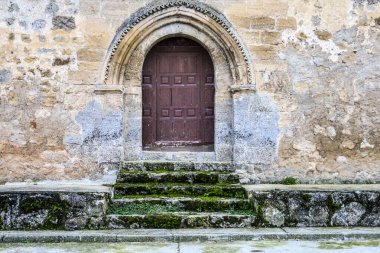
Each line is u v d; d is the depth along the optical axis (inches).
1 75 481.4
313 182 491.2
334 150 493.4
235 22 488.1
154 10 482.9
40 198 406.0
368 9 495.5
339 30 494.0
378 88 496.7
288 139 490.3
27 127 482.0
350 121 494.6
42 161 482.3
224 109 495.8
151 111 509.7
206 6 484.7
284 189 432.5
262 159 488.1
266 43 488.7
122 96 486.3
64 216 404.8
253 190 429.4
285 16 490.6
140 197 442.3
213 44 494.0
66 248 362.9
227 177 472.4
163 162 485.1
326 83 493.0
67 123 483.5
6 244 375.2
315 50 492.4
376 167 495.5
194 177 471.2
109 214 414.6
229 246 367.9
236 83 490.6
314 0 492.4
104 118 484.1
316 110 492.4
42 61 482.6
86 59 483.2
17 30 482.6
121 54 483.5
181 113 511.8
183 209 432.1
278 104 490.0
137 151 494.0
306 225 414.3
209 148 509.4
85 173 482.9
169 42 508.1
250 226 411.8
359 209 417.1
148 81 508.7
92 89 483.8
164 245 371.6
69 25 483.5
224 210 430.9
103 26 483.5
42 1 482.9
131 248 362.3
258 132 488.7
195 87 510.6
